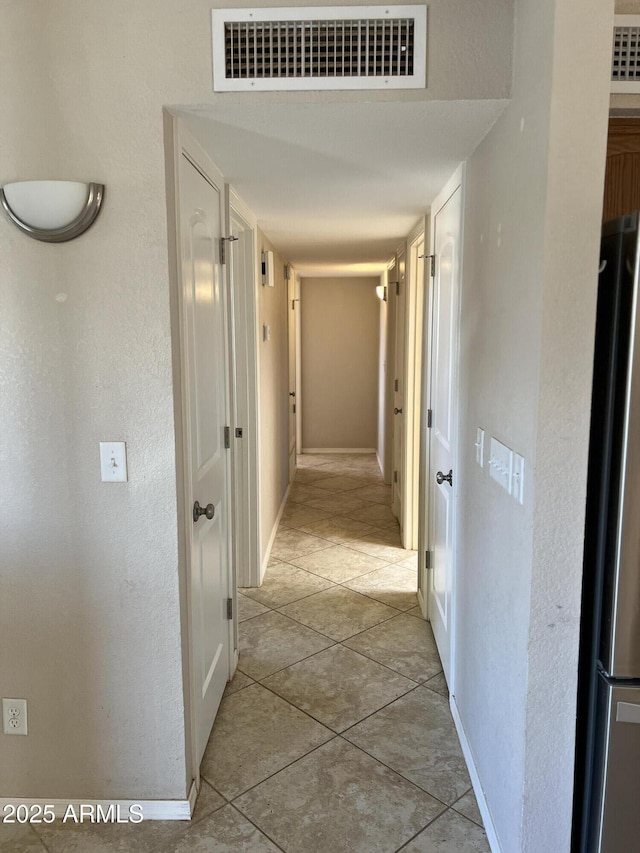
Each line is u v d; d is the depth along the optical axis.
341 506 5.34
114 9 1.62
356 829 1.85
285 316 5.37
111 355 1.74
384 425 6.22
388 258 5.20
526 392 1.48
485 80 1.61
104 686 1.87
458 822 1.88
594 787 1.51
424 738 2.28
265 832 1.84
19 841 1.82
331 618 3.23
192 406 1.97
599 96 1.32
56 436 1.77
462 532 2.27
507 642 1.65
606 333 1.44
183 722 1.88
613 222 1.42
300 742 2.26
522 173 1.52
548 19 1.34
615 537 1.41
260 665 2.78
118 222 1.68
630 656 1.43
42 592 1.84
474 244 2.06
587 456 1.42
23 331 1.74
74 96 1.65
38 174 1.68
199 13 1.61
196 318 2.01
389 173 2.35
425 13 1.59
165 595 1.83
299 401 7.48
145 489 1.79
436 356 2.89
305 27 1.61
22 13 1.63
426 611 3.20
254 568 3.61
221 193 2.39
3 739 1.90
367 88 1.62
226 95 1.63
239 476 3.56
